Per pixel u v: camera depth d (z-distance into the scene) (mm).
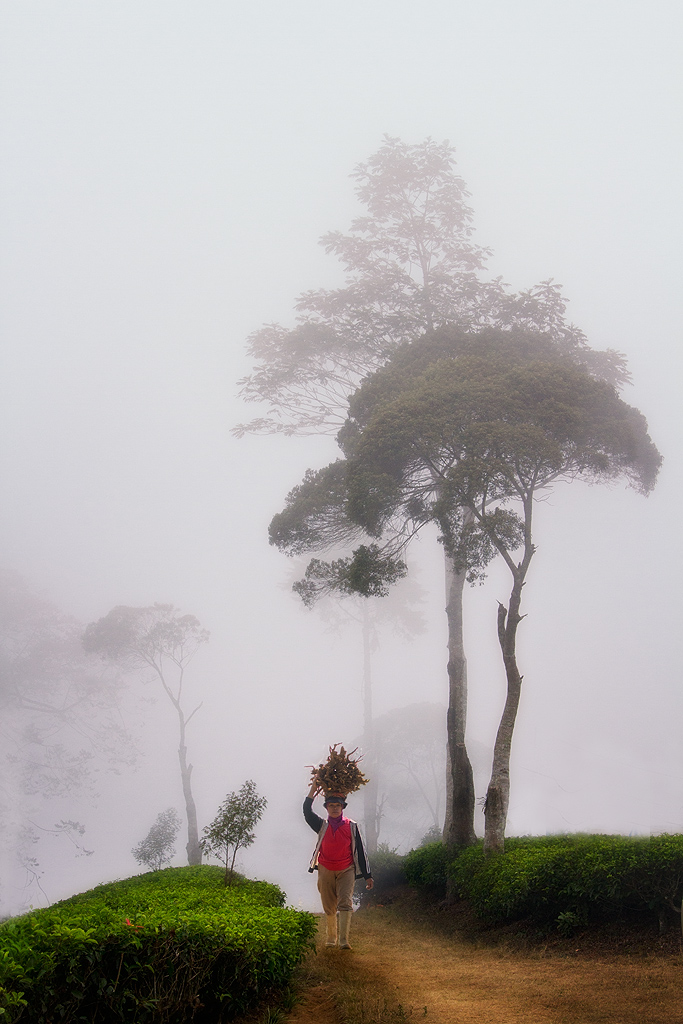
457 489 13398
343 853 8531
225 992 5996
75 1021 4766
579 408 14125
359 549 15312
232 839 10336
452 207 22547
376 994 6918
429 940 11336
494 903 11188
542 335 16922
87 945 4945
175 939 5512
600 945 8828
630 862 9039
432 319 19438
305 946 7633
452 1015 6246
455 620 17875
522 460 13438
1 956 4523
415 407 14109
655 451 14977
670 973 7176
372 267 22016
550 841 12633
